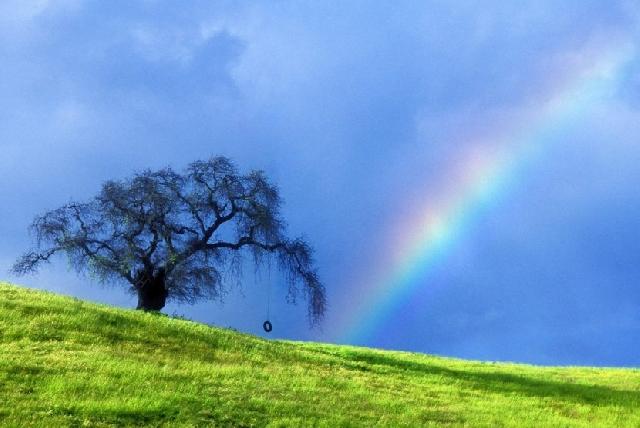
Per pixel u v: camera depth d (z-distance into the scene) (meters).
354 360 39.41
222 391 23.97
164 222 49.50
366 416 23.84
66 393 21.17
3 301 32.28
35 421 18.22
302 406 23.64
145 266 49.66
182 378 25.25
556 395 33.47
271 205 52.66
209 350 32.22
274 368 30.78
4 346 26.19
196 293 50.78
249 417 21.38
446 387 32.78
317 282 53.62
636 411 30.67
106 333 30.92
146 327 33.62
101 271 48.75
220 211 51.44
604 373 44.88
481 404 29.17
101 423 18.88
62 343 27.75
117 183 49.75
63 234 49.75
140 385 23.16
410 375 35.88
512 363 50.50
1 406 19.09
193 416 20.58
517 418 26.48
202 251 50.88
